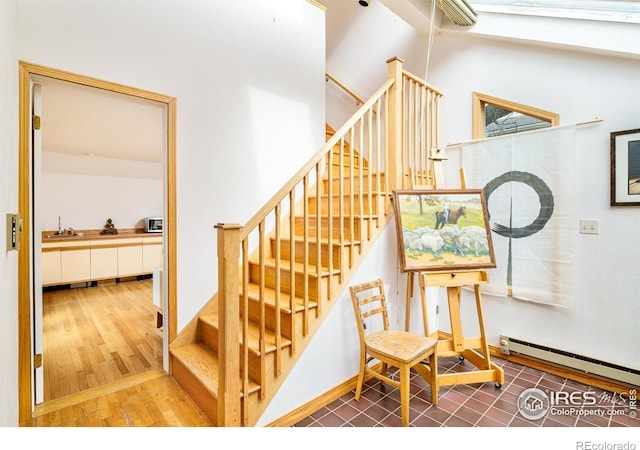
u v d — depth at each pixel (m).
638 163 2.14
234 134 2.67
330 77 4.15
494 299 2.85
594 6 2.21
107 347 2.83
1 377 1.05
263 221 1.75
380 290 2.35
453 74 3.10
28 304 1.76
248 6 2.77
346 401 2.11
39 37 1.79
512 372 2.53
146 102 2.25
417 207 2.39
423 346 2.00
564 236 2.44
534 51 2.60
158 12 2.25
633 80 2.17
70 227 5.20
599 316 2.32
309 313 2.00
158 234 5.70
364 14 4.03
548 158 2.51
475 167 2.92
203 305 2.46
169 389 2.13
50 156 4.71
